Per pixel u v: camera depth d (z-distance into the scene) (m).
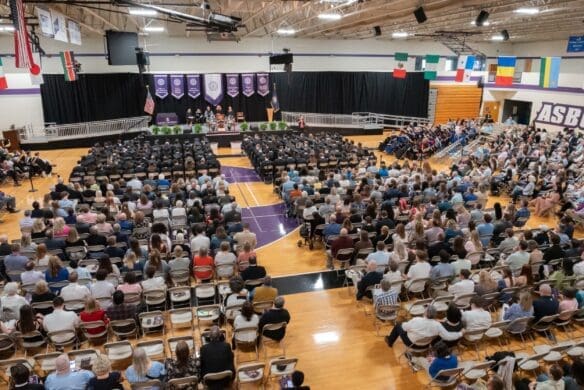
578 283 8.98
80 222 11.84
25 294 8.73
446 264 8.90
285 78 35.59
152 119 33.47
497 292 8.27
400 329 7.62
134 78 32.31
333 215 11.79
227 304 8.05
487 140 27.53
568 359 7.73
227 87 34.50
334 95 37.12
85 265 9.77
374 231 11.41
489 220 11.18
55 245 10.27
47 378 5.80
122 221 11.57
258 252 12.70
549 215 16.06
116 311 7.37
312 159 20.09
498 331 7.64
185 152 21.19
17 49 11.65
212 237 10.69
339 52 36.28
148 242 10.94
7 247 10.20
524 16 21.38
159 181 16.34
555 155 21.23
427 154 26.38
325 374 7.46
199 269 9.25
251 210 16.45
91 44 30.58
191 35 32.62
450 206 13.23
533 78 34.59
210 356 6.01
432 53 38.06
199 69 33.59
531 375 7.22
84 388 5.78
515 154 22.02
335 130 33.97
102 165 18.77
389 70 37.53
